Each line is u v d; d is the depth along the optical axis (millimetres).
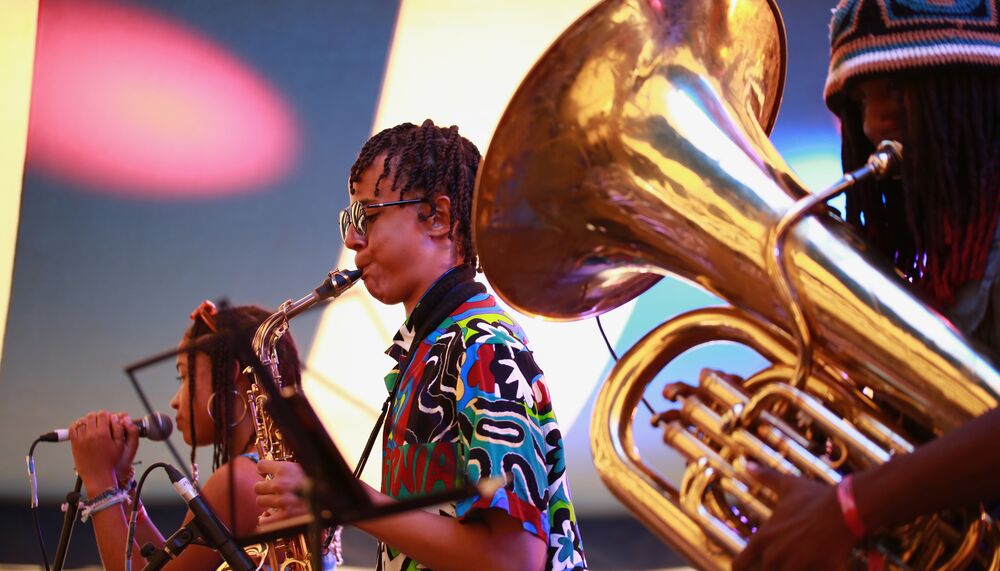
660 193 1357
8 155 5863
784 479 1172
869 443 1191
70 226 5953
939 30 1306
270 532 1496
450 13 5684
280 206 6012
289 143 5938
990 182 1311
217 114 5891
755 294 1288
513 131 1392
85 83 5777
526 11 5672
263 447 2129
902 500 1094
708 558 1219
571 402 5605
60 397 5922
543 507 1617
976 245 1317
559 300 1521
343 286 2053
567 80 1379
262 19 5648
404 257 1873
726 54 1454
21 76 5762
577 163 1397
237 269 6074
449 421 1680
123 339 6020
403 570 1722
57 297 5969
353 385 5727
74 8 5617
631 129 1379
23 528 5523
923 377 1173
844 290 1211
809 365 1226
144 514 2346
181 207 5965
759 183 1312
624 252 1437
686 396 1319
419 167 1886
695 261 1349
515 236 1443
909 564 1214
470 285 1829
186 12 5688
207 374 2350
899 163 1298
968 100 1314
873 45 1337
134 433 2346
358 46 5766
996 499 1211
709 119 1379
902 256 1453
